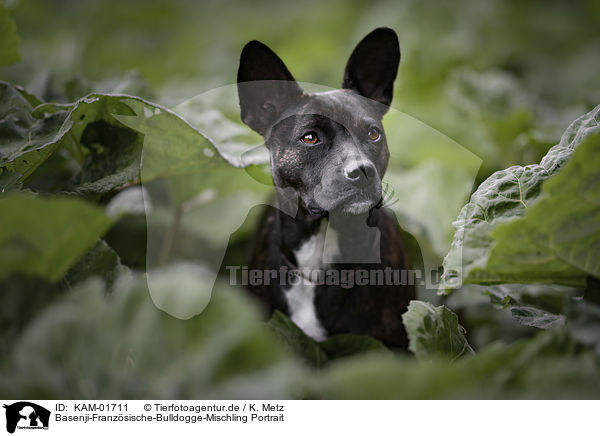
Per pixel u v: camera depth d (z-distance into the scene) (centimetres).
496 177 252
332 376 169
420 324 224
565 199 193
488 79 525
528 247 208
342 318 292
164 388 172
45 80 358
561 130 432
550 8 959
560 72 806
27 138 255
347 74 310
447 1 866
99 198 272
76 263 222
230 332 175
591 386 178
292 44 907
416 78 690
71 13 1089
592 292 213
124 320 182
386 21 854
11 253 186
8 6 358
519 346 185
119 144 276
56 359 173
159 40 1059
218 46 960
